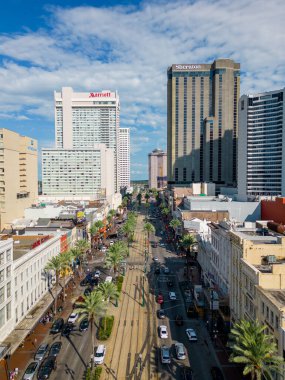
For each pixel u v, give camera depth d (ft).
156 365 202.18
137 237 632.79
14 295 247.09
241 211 554.05
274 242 240.94
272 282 183.52
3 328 226.58
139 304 301.22
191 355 213.87
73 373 194.18
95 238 581.53
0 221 572.10
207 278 332.39
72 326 255.50
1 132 574.15
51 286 339.77
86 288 338.54
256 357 137.08
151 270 409.08
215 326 248.32
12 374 187.01
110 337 238.68
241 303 217.15
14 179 614.34
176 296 320.70
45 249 327.26
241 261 217.97
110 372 195.21
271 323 163.43
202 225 485.97
